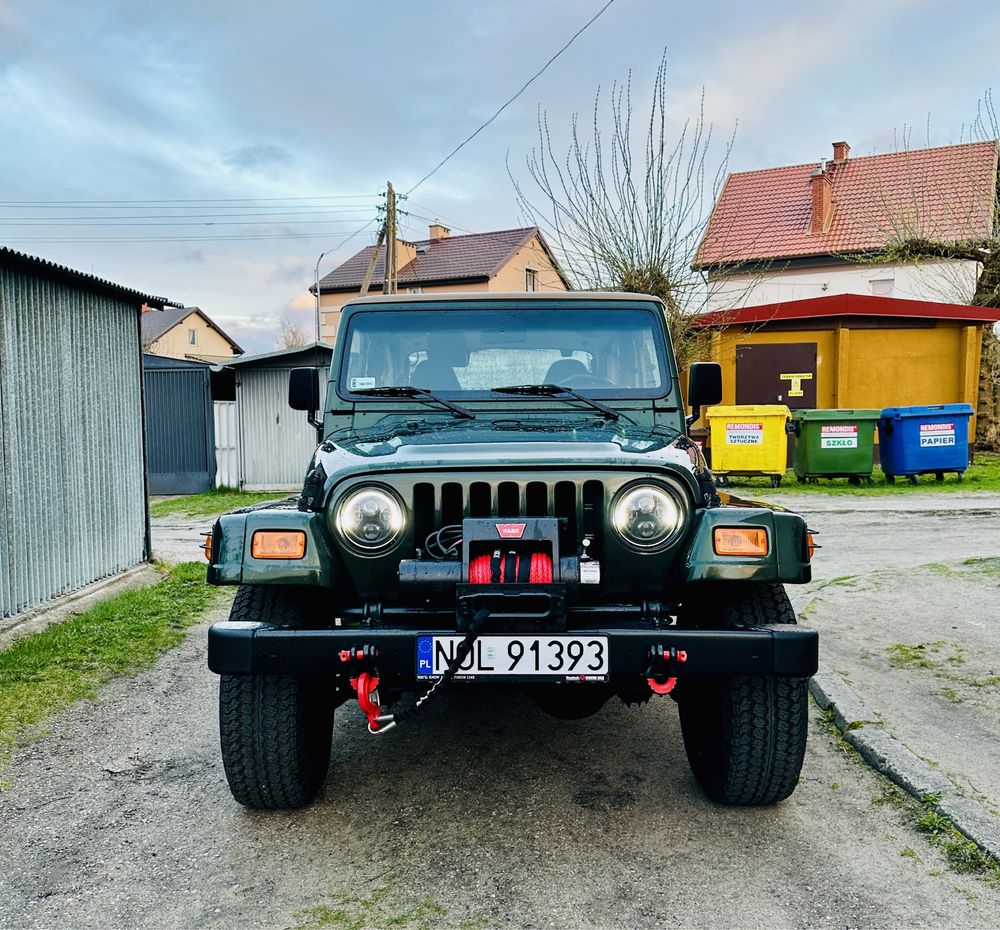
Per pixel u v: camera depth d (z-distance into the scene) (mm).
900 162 31875
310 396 4090
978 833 2924
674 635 2746
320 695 3320
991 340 18031
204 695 4684
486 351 4020
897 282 29531
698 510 2965
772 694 3061
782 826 3123
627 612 2916
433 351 4020
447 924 2531
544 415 3863
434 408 3893
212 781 3564
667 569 2934
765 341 16953
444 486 2932
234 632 2820
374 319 4074
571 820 3191
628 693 3523
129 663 5211
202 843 3041
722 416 13930
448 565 2775
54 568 6434
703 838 3037
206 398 17250
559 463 2904
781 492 13156
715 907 2602
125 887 2752
